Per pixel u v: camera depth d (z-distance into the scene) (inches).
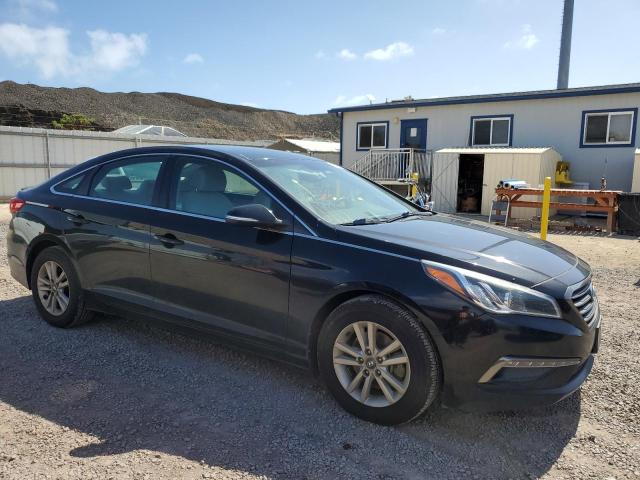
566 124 639.1
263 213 128.5
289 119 3390.7
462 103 706.2
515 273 114.7
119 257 159.5
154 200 156.6
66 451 107.6
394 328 114.3
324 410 126.3
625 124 600.4
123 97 2972.4
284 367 150.6
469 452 109.7
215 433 115.6
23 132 730.2
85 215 168.2
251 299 134.0
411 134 760.3
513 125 674.2
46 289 181.5
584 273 129.6
